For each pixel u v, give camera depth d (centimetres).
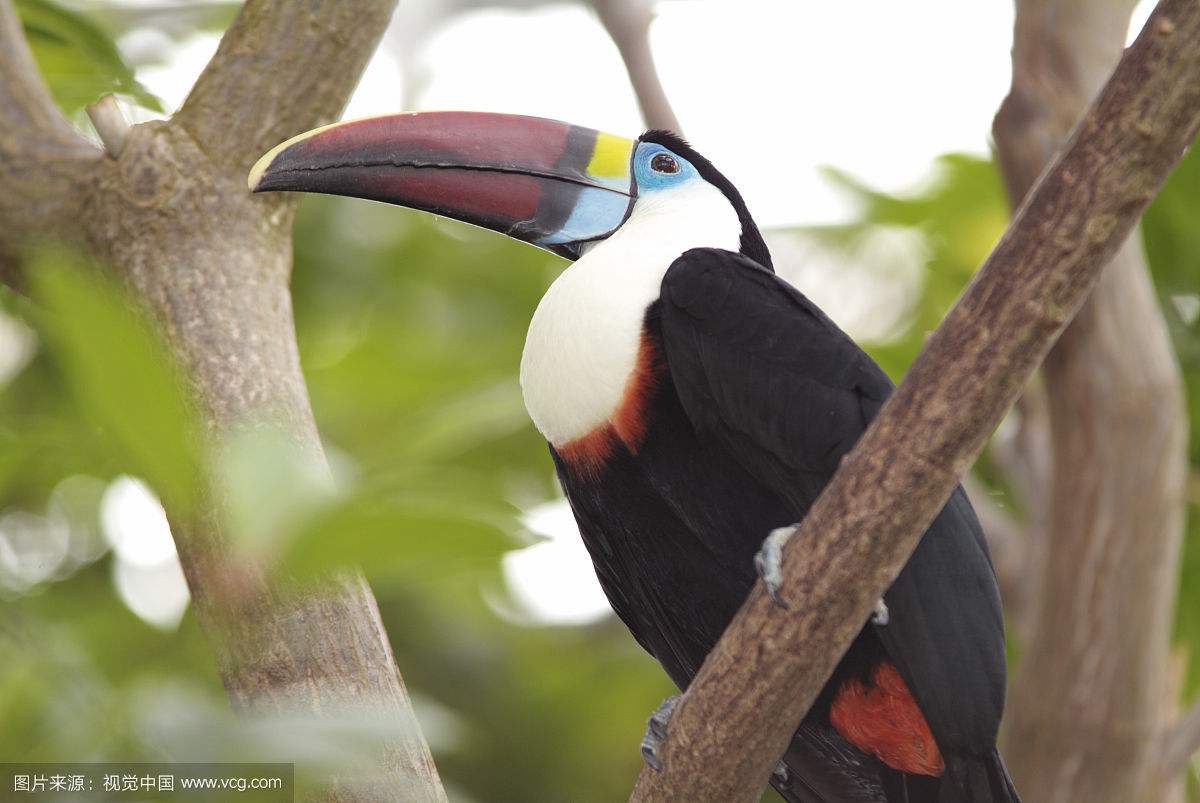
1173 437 955
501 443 830
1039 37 931
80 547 976
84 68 975
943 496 571
